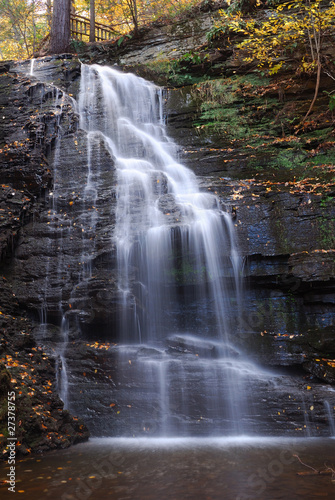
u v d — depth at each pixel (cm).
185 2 1947
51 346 766
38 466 455
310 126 1197
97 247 864
